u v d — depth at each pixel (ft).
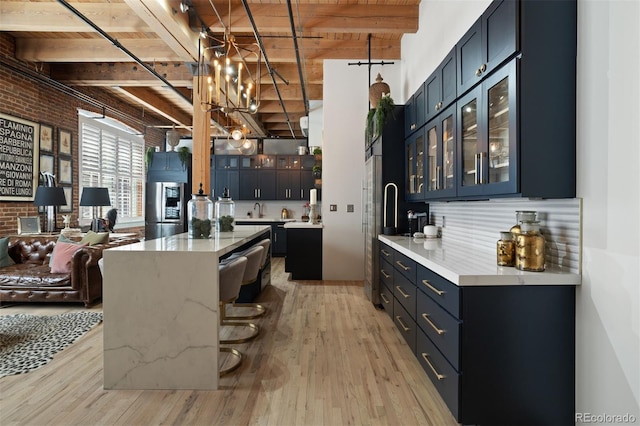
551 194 6.13
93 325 11.66
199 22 14.28
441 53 11.93
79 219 22.36
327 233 18.81
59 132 20.52
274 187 30.22
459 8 10.32
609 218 5.41
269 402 7.17
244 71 21.06
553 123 6.13
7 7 14.05
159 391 7.64
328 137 18.65
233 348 9.76
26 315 12.79
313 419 6.60
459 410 6.07
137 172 29.43
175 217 26.32
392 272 11.34
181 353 7.76
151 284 7.82
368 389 7.68
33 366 8.71
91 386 7.83
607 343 5.43
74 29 14.32
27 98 18.26
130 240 16.90
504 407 6.08
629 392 5.07
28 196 18.17
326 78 18.48
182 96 22.57
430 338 7.54
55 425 6.38
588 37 5.83
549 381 6.09
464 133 8.49
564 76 6.14
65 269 14.02
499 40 6.66
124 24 14.17
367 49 18.07
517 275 6.04
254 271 10.78
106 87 23.47
